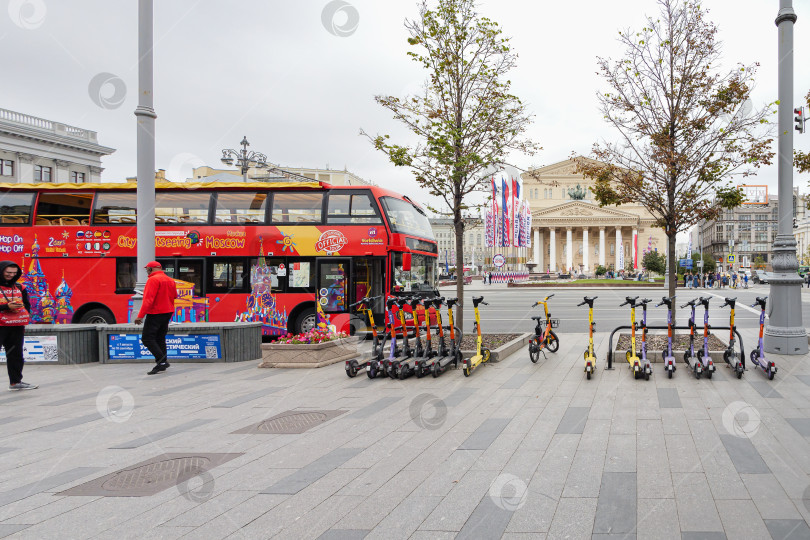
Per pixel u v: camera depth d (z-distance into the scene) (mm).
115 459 4320
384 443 4609
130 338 10047
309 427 5180
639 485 3529
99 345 10133
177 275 12531
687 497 3312
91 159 45500
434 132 9500
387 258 12039
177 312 12445
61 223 12648
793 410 5363
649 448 4297
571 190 94875
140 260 9969
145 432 5125
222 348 9922
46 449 4637
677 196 8523
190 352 10000
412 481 3701
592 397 6195
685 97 8492
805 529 2848
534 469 3891
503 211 41219
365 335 11656
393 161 9578
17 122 40281
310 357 8945
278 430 5098
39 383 8047
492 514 3139
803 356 8758
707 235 134250
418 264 13086
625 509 3162
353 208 12328
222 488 3631
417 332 8031
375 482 3695
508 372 7984
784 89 9250
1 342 7359
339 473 3889
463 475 3801
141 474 3945
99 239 12516
